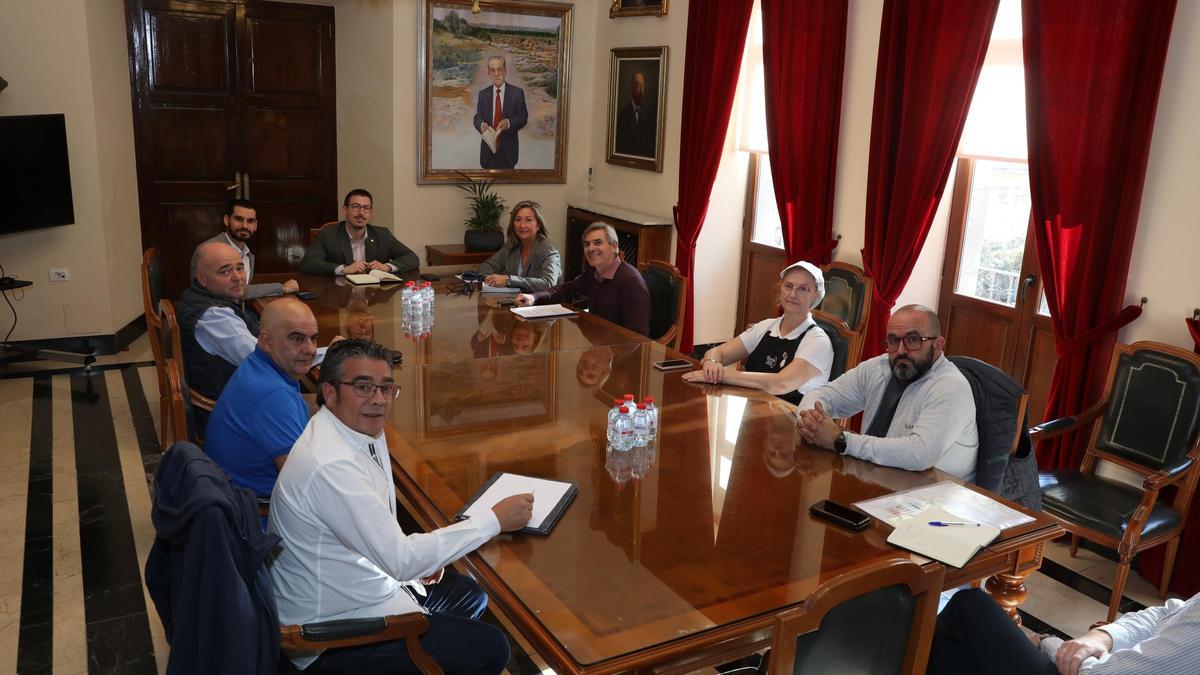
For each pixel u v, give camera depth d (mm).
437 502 2303
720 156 5988
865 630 1773
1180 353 3396
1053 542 3967
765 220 6309
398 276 5230
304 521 2045
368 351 2090
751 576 1999
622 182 7148
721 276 6523
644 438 2771
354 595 2115
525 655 2984
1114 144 3641
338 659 2125
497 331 4102
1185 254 3537
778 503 2389
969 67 4277
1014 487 2842
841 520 2268
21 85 5562
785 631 1610
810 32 5180
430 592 2547
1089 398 3844
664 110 6531
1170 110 3539
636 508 2320
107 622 3076
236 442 2682
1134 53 3557
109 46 6164
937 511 2369
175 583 1926
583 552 2076
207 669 1816
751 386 3416
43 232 5789
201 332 3607
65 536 3666
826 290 4945
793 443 2840
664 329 4805
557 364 3613
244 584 1829
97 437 4707
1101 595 3518
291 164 7543
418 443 2695
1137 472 3492
